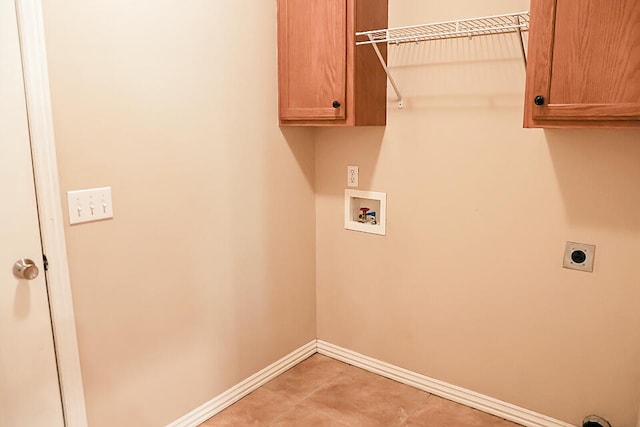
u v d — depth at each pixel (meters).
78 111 1.68
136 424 2.02
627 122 1.59
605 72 1.59
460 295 2.36
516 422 2.28
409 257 2.49
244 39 2.26
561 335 2.11
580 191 1.97
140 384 2.02
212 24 2.11
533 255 2.12
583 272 2.01
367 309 2.71
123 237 1.88
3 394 1.62
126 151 1.85
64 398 1.76
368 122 2.32
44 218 1.63
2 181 1.54
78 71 1.67
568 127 1.69
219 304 2.32
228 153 2.26
